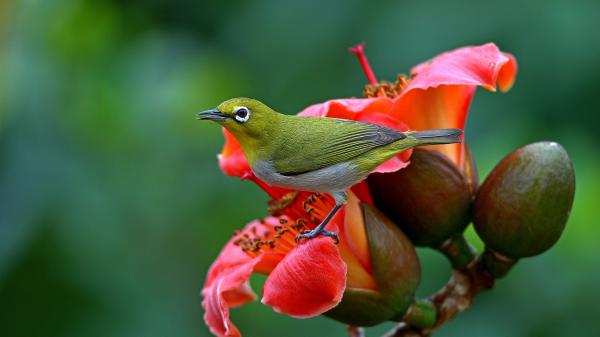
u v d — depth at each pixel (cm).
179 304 962
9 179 914
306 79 1177
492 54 607
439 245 626
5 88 946
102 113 979
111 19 1056
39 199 913
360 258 593
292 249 614
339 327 1015
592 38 1048
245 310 1027
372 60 1114
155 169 991
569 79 1048
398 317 600
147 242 975
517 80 1058
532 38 1056
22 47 978
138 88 1013
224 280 625
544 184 595
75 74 994
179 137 1014
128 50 1045
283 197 657
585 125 1050
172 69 1055
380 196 618
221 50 1222
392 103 623
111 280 926
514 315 927
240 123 662
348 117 646
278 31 1196
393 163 601
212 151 1028
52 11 1021
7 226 901
